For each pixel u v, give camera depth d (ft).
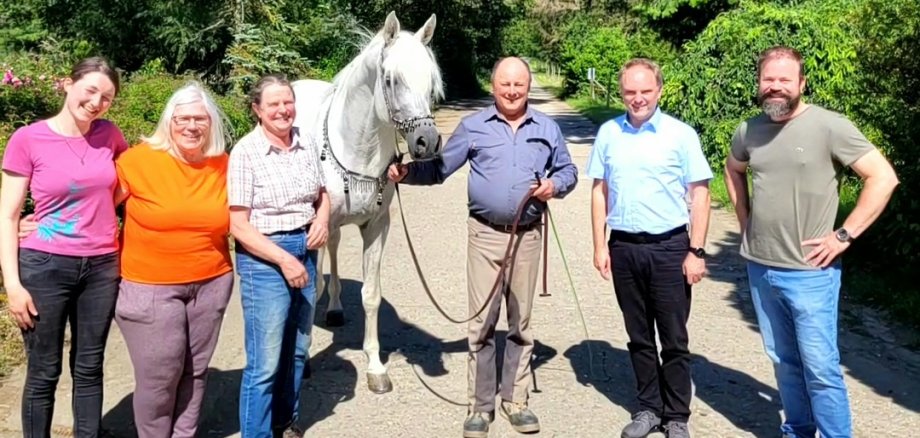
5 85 25.36
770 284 11.78
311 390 15.01
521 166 12.45
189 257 10.87
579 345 17.63
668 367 12.71
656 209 12.26
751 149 11.77
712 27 40.01
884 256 22.66
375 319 15.23
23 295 10.37
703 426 13.64
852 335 18.28
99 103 10.38
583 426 13.67
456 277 22.75
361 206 14.48
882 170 10.79
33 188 10.48
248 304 11.44
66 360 15.67
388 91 13.00
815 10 39.70
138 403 11.16
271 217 11.48
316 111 16.26
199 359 11.47
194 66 45.70
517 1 122.52
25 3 48.73
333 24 57.47
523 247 12.89
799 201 11.29
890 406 14.46
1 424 12.97
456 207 33.37
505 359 13.56
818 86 35.45
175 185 10.71
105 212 10.84
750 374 15.90
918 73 20.62
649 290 12.66
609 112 84.23
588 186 38.83
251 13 45.91
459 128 12.95
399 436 13.24
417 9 99.91
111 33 44.86
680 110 40.22
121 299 10.84
